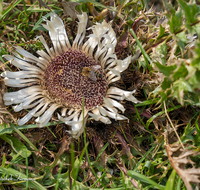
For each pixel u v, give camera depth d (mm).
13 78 368
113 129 367
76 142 366
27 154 361
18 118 368
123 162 365
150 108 365
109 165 372
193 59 322
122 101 368
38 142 368
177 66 334
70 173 360
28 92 370
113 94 372
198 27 342
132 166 363
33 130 371
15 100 363
